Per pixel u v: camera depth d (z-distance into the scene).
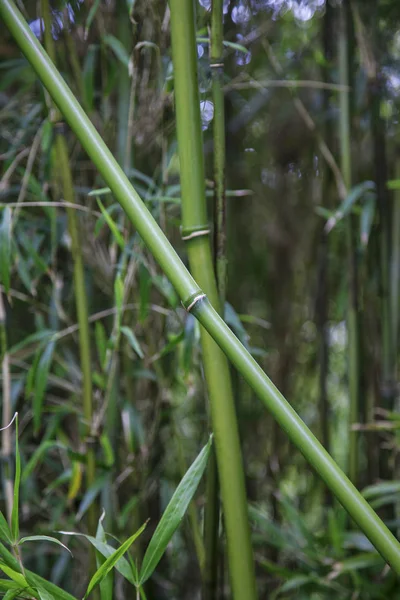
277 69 1.42
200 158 0.90
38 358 1.17
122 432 1.34
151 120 1.21
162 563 1.56
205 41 1.01
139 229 0.83
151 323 1.31
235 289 1.92
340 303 1.42
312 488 1.69
